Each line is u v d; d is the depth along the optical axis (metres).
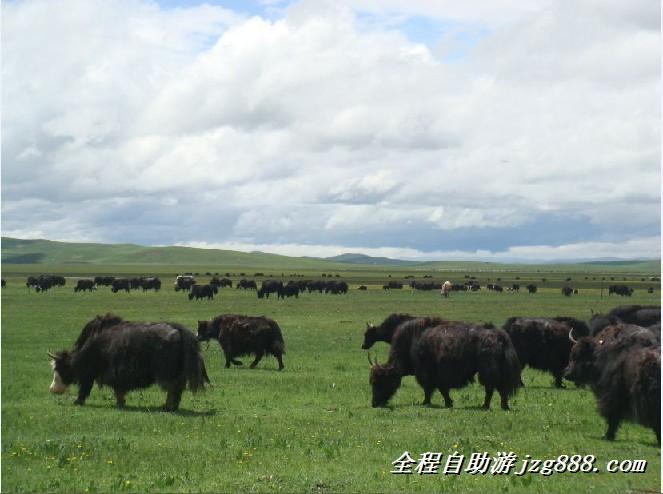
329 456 14.55
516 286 134.88
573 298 102.75
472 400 22.66
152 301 85.06
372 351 37.75
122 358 19.77
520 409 20.61
